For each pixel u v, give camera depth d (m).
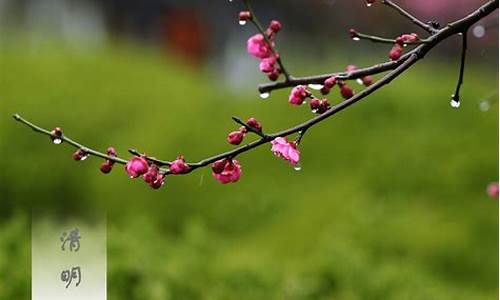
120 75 17.36
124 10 28.67
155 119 15.78
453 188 12.81
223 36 30.69
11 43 20.20
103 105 16.00
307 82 3.97
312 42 30.20
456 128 14.50
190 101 16.48
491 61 26.77
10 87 16.14
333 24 29.97
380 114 15.20
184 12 29.83
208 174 14.00
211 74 29.83
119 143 15.14
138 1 28.80
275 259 11.24
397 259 10.47
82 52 19.09
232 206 13.58
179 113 15.86
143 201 13.71
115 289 6.84
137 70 17.80
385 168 13.54
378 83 3.77
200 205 13.68
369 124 15.02
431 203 12.62
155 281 6.97
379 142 14.53
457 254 11.19
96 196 14.06
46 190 14.50
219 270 7.66
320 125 15.16
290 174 14.30
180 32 29.84
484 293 10.55
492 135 13.96
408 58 3.96
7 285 6.55
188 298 7.15
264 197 13.63
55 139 3.88
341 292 7.69
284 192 13.84
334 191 13.40
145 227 8.18
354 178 13.80
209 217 13.54
